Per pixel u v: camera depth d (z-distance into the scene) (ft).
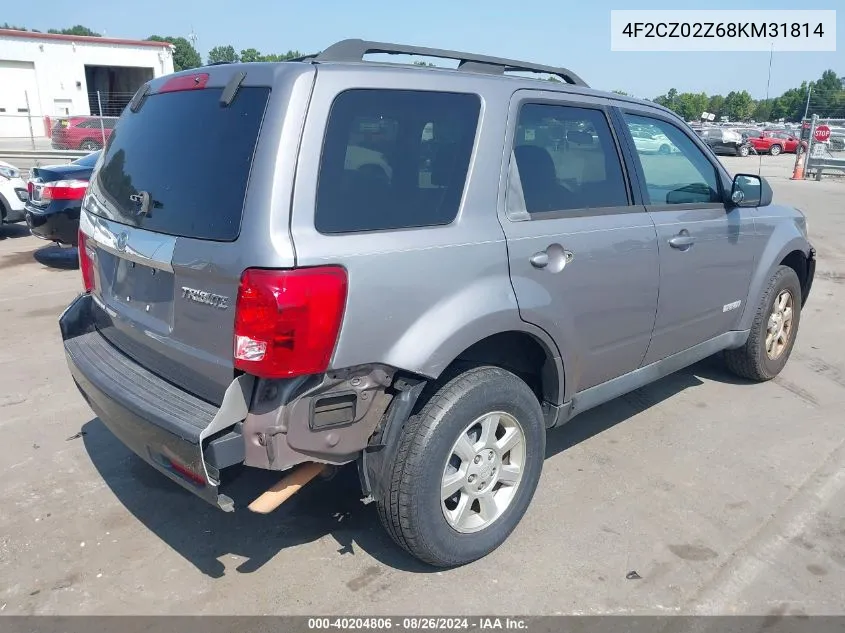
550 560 10.43
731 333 15.47
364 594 9.70
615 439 14.25
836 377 17.81
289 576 10.05
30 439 13.88
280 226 8.00
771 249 15.65
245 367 8.07
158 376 9.78
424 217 9.23
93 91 134.62
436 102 9.57
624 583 9.93
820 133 73.41
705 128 123.75
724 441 14.19
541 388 11.50
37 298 24.04
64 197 27.63
